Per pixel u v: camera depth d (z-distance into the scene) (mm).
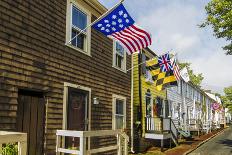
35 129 9273
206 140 27469
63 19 11008
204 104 51875
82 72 12086
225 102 80625
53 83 10148
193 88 41719
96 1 13039
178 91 31125
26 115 8914
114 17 9953
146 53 20922
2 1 8078
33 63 9219
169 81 18562
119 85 15758
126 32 10750
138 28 10672
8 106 8133
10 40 8312
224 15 16406
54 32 10391
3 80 8016
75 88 11469
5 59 8117
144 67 19922
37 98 9484
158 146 20922
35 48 9344
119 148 9148
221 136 34625
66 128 10719
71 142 11172
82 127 11906
